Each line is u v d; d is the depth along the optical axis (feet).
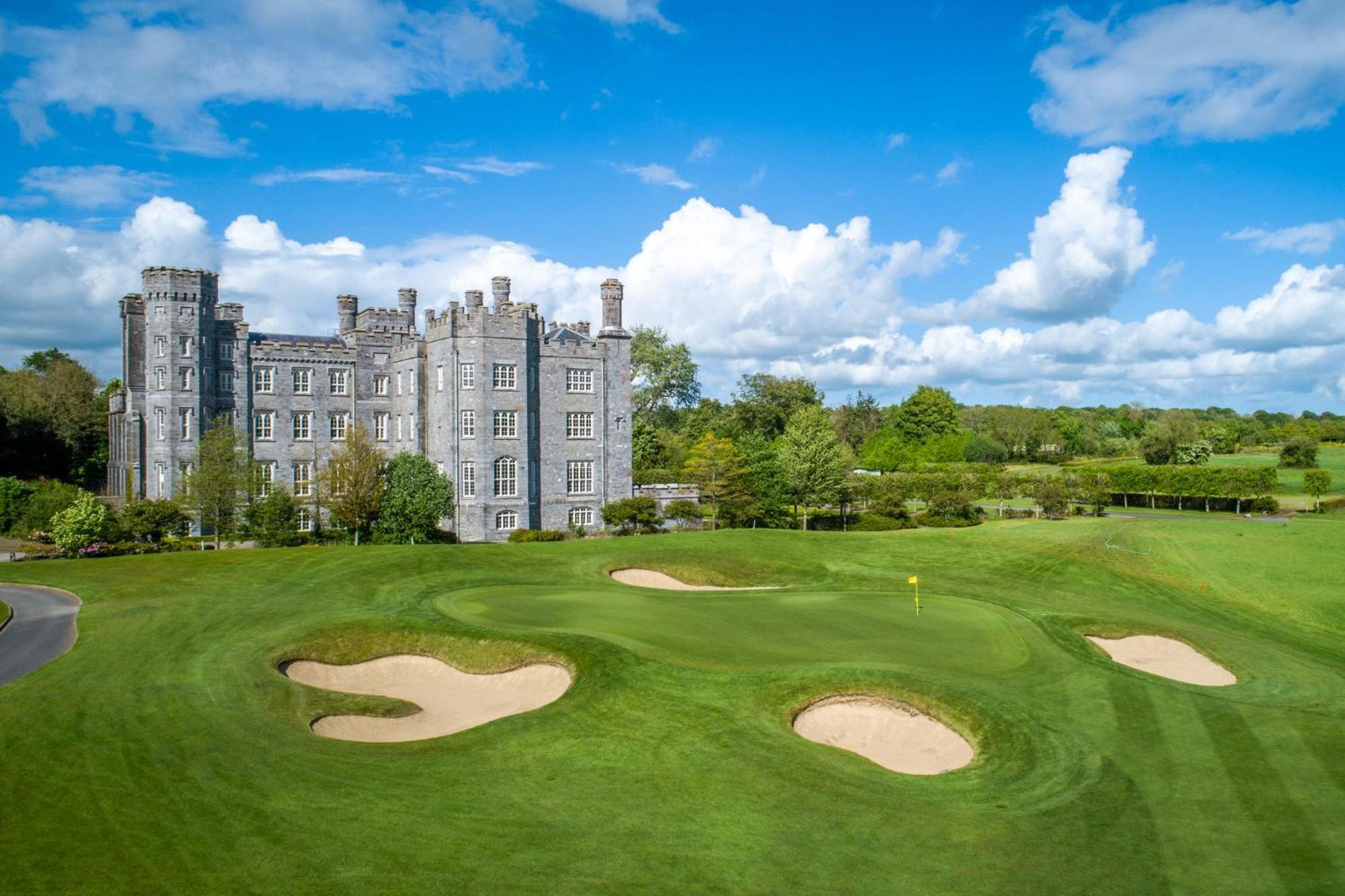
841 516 312.50
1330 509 300.20
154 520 211.41
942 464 455.63
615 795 71.36
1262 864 61.05
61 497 249.14
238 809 67.62
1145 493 339.36
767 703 89.10
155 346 244.83
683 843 63.57
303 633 115.55
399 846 62.23
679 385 449.06
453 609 131.23
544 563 177.58
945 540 215.92
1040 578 176.76
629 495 266.57
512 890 56.85
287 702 93.04
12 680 99.86
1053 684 98.73
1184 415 589.32
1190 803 70.79
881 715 89.71
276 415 263.08
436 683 106.83
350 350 272.92
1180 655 122.11
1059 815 68.64
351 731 90.02
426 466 232.73
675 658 102.01
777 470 290.76
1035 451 582.76
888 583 172.24
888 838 64.90
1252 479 306.76
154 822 65.05
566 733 83.61
